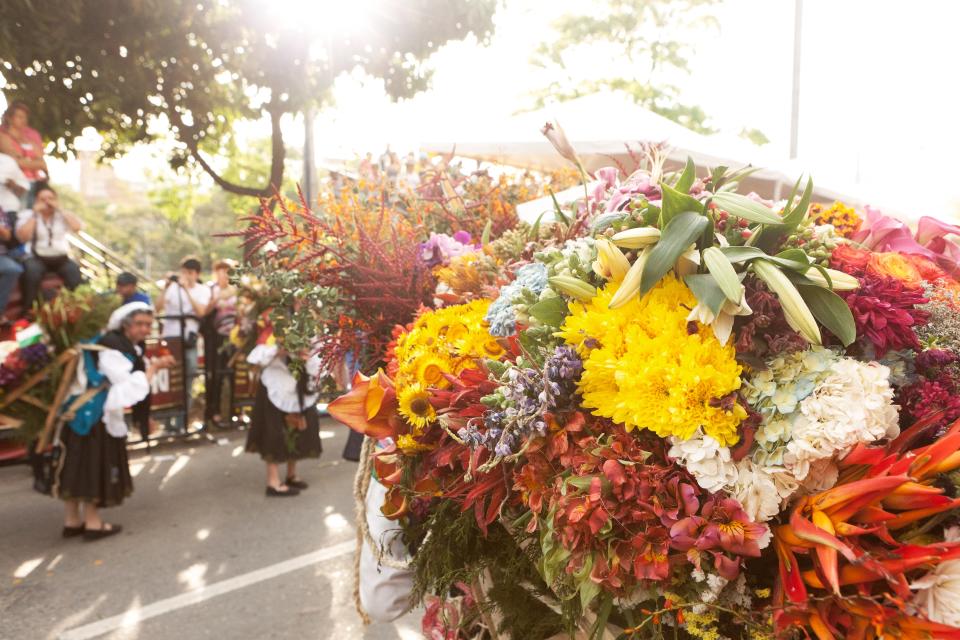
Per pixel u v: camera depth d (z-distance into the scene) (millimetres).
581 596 979
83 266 8578
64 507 4914
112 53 5879
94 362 4219
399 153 5070
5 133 5758
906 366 1023
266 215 1909
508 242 1600
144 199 65000
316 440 5207
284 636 3195
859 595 817
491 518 1138
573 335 1030
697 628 942
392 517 1319
